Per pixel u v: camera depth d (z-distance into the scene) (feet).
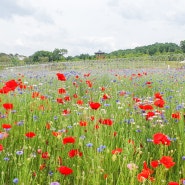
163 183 9.84
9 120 15.40
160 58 133.80
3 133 12.14
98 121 14.76
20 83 26.35
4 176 10.75
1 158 11.64
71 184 10.92
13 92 24.61
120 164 10.93
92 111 18.83
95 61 127.75
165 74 53.93
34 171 10.82
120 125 15.97
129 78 44.29
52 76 48.85
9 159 11.85
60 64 112.68
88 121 16.17
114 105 21.21
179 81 40.09
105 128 14.19
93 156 11.53
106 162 11.24
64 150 12.59
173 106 20.99
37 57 251.39
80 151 12.77
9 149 12.59
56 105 21.38
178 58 128.26
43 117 17.46
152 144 13.80
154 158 12.58
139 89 34.32
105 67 101.24
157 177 10.06
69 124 16.63
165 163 9.06
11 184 10.50
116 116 17.22
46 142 13.84
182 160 12.17
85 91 32.37
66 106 22.41
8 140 13.98
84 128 15.26
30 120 15.92
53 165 11.37
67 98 21.13
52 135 14.39
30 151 12.61
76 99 25.44
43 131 14.98
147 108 15.43
